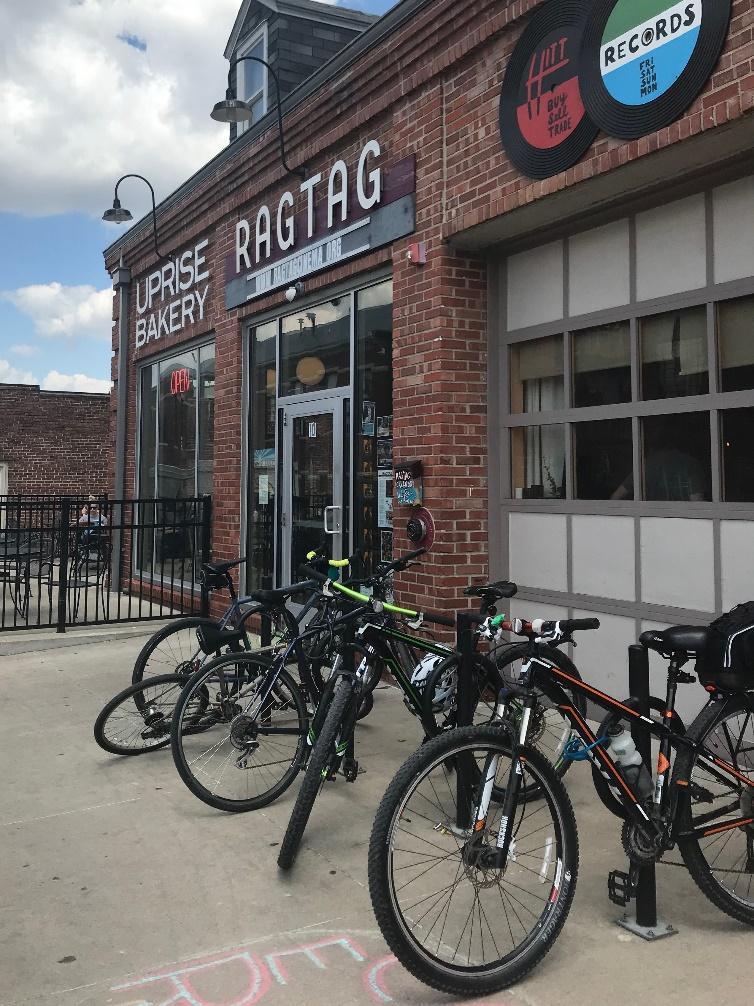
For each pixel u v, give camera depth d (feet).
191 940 9.43
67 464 73.10
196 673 13.55
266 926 9.71
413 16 19.36
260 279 26.96
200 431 33.04
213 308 30.60
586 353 17.44
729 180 14.58
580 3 15.48
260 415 28.37
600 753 9.39
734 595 14.47
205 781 14.19
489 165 17.69
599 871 10.84
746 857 9.63
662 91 13.97
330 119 22.63
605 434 17.02
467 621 11.76
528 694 9.12
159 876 10.98
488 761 8.79
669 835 9.17
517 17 16.79
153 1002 8.29
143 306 37.50
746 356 14.46
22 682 21.70
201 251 31.53
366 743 16.25
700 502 15.05
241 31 38.75
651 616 15.92
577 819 12.48
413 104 19.86
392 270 20.83
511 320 19.04
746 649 9.23
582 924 9.56
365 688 12.58
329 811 13.07
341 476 23.61
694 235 15.20
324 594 13.76
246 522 29.01
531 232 18.17
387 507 21.75
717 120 13.12
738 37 12.92
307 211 24.34
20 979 8.70
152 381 37.73
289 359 26.58
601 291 16.96
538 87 16.38
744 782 9.64
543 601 18.24
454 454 19.02
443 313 18.97
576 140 15.60
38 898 10.42
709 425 14.98
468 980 8.22
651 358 16.07
